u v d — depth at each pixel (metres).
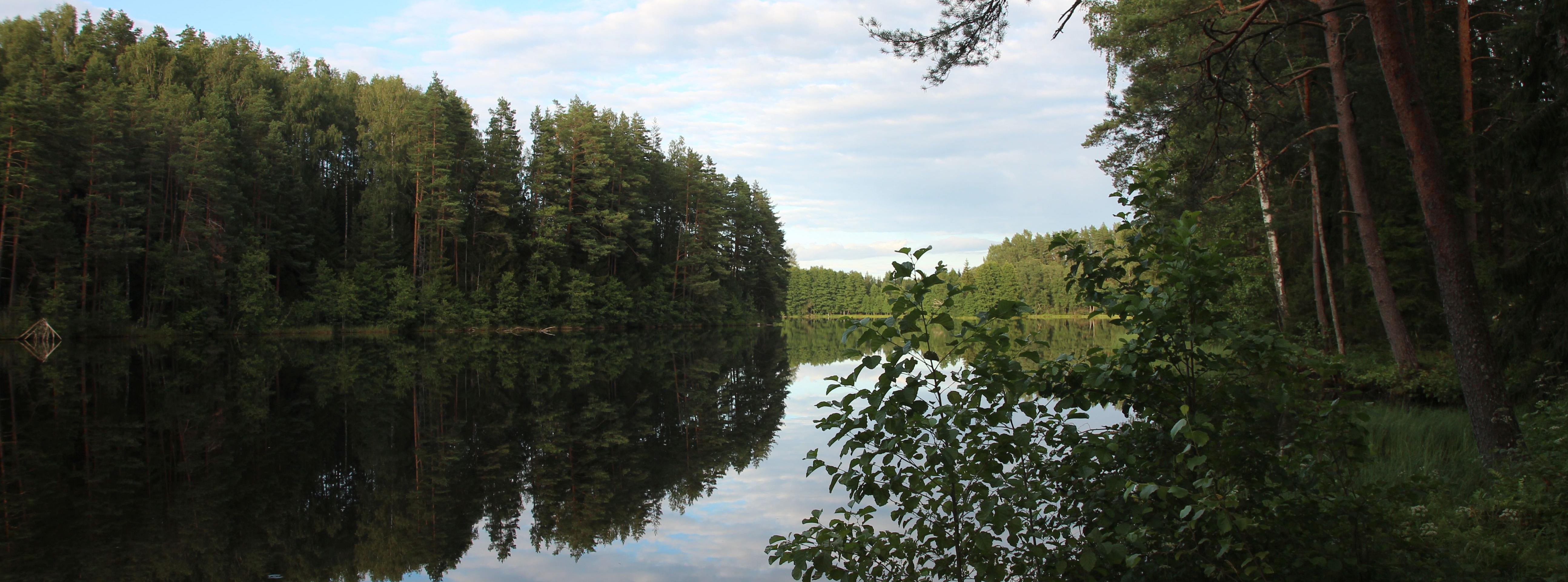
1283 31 8.27
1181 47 14.45
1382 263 11.96
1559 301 8.52
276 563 6.47
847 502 7.88
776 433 12.41
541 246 43.88
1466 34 14.01
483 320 41.06
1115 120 15.93
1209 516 3.23
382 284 39.59
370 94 56.66
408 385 19.25
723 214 54.09
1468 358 6.29
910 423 3.40
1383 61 6.41
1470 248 14.12
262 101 41.53
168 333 33.25
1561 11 8.29
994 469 3.56
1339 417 3.46
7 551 6.77
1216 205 16.70
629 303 47.56
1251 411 3.49
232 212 35.31
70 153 31.98
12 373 19.91
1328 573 3.46
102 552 6.74
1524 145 8.05
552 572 6.11
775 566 6.12
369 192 41.34
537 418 14.05
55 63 39.62
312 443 11.69
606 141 48.44
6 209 29.30
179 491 8.88
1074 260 3.71
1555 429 5.45
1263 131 14.34
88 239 31.61
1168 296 3.32
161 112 35.81
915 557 4.05
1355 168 11.88
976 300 87.12
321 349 30.50
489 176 43.78
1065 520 3.83
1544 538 4.39
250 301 35.38
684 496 8.42
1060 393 3.54
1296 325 15.17
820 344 40.09
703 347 35.38
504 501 8.38
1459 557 3.96
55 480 9.34
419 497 8.59
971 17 7.24
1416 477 3.54
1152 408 3.55
